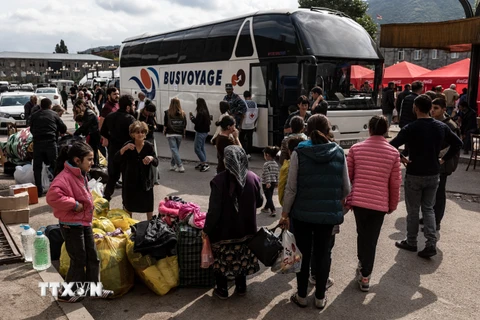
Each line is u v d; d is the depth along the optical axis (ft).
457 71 65.16
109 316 13.25
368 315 13.44
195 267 14.98
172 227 15.96
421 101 17.10
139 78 60.75
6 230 19.15
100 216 17.92
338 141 36.83
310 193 12.90
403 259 17.63
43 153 25.75
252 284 15.56
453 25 37.37
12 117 60.13
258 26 39.17
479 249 18.75
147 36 59.82
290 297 14.47
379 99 38.81
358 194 14.58
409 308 13.87
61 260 15.23
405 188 18.03
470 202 26.23
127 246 14.74
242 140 38.47
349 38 37.45
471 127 40.81
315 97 28.07
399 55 196.54
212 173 33.81
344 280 15.83
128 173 18.49
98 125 29.22
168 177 32.27
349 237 20.10
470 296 14.65
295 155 13.09
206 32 46.50
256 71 39.60
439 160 18.26
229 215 13.33
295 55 35.42
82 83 158.10
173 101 33.40
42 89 99.91
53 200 12.44
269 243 13.19
